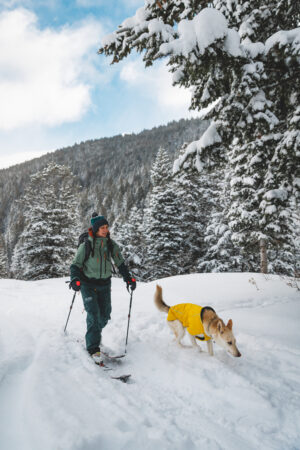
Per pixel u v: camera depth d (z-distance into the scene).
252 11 4.70
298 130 4.55
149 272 24.16
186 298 7.05
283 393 2.54
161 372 3.04
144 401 2.40
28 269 23.33
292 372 2.91
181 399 2.47
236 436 1.96
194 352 3.68
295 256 17.45
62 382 2.56
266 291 7.42
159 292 4.39
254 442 1.90
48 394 2.30
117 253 3.88
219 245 18.88
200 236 23.17
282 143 4.75
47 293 8.30
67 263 23.48
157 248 23.16
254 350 3.60
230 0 4.84
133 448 1.71
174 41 3.60
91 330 3.36
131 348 3.79
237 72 4.00
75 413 2.05
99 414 2.08
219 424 2.10
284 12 4.89
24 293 8.46
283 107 5.18
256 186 13.21
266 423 2.10
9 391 2.41
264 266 14.11
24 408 2.10
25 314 5.58
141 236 26.64
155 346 3.90
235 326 4.60
